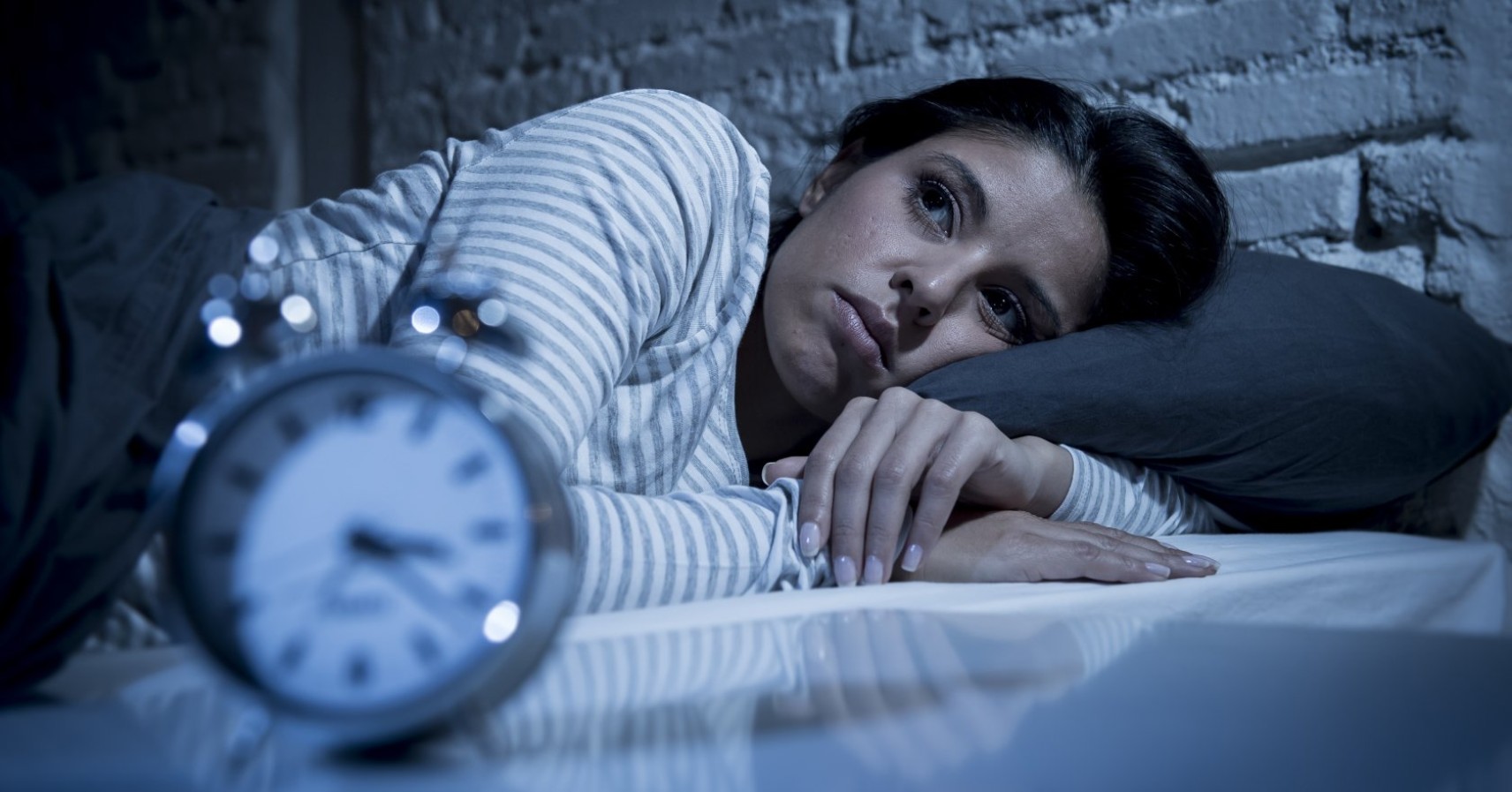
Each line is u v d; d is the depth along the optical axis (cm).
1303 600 76
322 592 29
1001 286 106
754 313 108
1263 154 144
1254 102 142
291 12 239
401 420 31
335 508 30
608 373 71
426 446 31
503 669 29
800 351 102
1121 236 112
